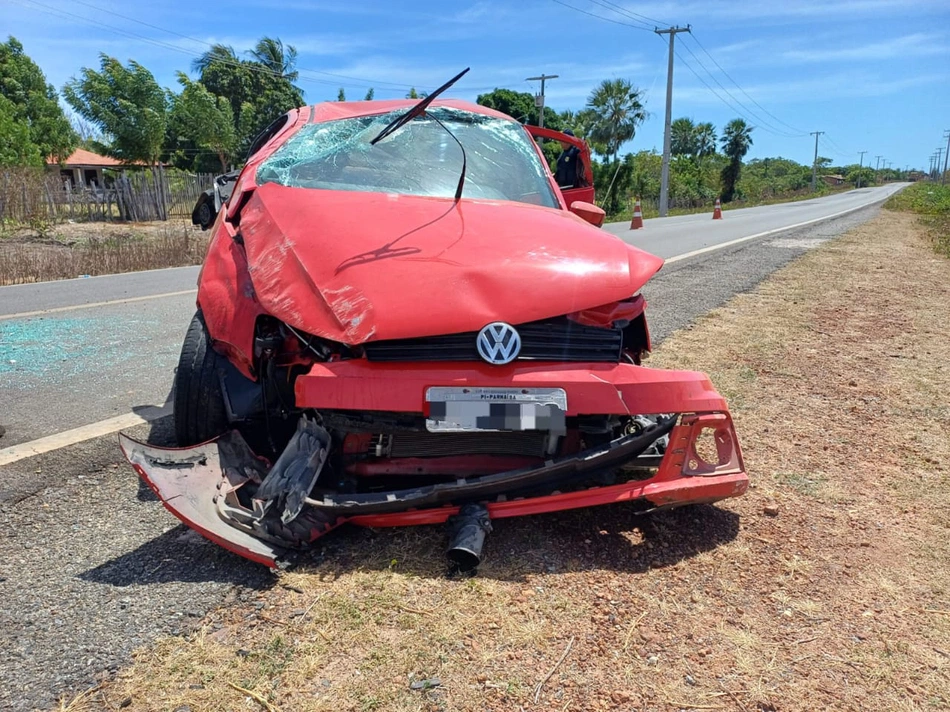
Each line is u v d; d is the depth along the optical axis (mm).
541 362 2662
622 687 2023
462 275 2740
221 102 39125
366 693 1953
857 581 2604
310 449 2730
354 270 2756
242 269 3125
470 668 2062
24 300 8312
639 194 51688
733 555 2742
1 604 2348
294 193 3430
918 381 5145
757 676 2092
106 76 33062
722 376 5109
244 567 2574
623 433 3088
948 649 2236
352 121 4172
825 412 4453
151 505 3080
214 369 3123
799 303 8023
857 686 2066
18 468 3408
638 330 3115
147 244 14883
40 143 37125
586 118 48875
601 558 2682
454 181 3787
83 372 5164
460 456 2881
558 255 2963
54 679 2002
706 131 86500
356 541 2734
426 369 2568
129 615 2289
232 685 1980
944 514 3131
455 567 2564
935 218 27312
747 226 22500
